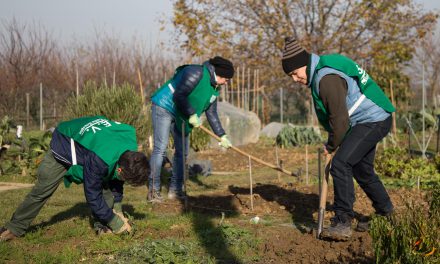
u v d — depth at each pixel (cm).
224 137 685
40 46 2753
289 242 513
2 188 909
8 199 779
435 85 3269
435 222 463
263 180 971
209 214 655
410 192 788
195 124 682
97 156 459
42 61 2750
